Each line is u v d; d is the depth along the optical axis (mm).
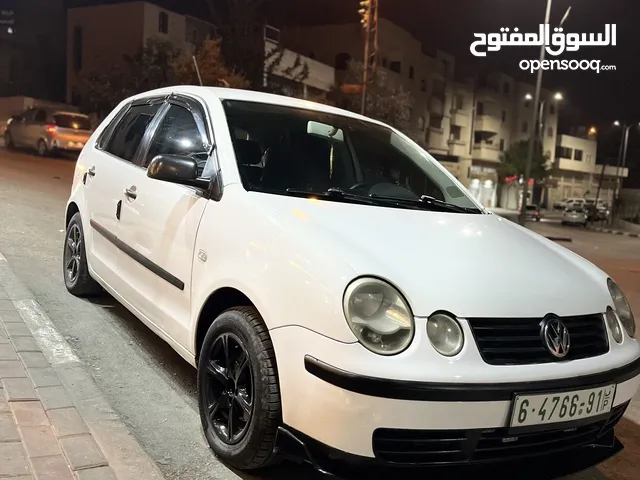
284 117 3789
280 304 2477
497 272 2691
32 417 2883
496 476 2506
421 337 2299
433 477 2424
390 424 2225
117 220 4090
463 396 2252
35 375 3344
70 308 4715
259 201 2916
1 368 3363
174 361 4023
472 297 2463
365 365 2223
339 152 3793
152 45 28031
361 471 2340
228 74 25344
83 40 31750
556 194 64938
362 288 2330
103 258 4383
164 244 3426
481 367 2318
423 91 46875
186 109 3834
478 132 54875
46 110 19672
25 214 8492
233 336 2754
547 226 35062
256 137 3512
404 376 2213
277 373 2518
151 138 4059
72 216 5195
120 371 3779
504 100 56781
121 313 4770
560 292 2729
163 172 3143
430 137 48469
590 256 17844
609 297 2963
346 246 2541
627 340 2893
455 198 3943
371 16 20766
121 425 3006
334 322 2291
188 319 3160
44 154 19328
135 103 4648
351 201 3277
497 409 2314
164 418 3268
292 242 2572
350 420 2236
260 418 2535
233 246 2838
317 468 2340
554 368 2451
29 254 6191
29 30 36531
